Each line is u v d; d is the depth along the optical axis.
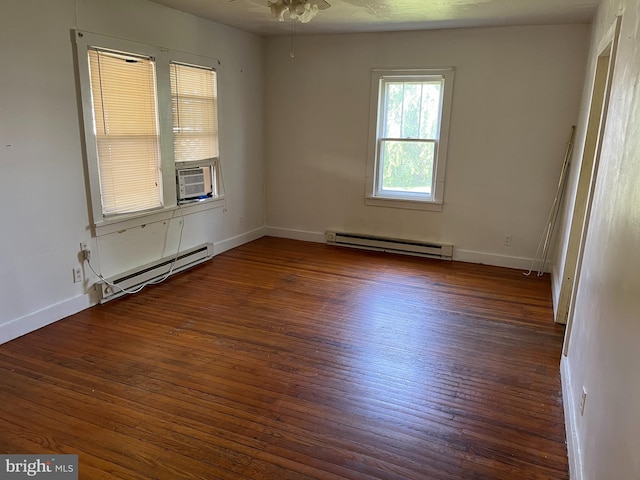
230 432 2.21
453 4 3.73
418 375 2.75
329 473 1.96
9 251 3.01
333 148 5.53
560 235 4.30
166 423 2.27
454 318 3.59
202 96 4.64
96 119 3.52
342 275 4.58
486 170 4.90
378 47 5.06
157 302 3.78
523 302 3.94
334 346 3.10
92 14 3.37
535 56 4.49
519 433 2.24
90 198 3.53
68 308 3.46
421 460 2.05
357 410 2.40
